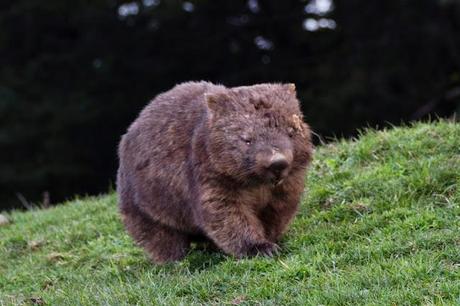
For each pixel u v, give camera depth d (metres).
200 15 44.19
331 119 38.44
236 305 11.97
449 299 11.20
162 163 13.98
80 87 43.00
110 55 43.09
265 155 12.56
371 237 13.69
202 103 13.88
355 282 12.01
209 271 13.31
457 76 39.59
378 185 15.56
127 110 42.72
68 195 41.03
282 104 13.07
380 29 41.19
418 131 17.55
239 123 12.93
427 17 40.19
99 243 16.91
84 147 41.94
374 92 38.78
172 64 43.91
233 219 13.28
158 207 14.20
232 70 44.88
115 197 19.64
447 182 15.10
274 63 43.28
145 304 12.30
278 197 13.52
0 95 41.38
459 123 17.58
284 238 14.32
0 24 43.28
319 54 43.56
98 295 13.00
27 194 40.06
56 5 42.12
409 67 40.31
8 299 14.09
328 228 14.45
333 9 42.88
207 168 13.21
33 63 42.97
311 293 11.88
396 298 11.28
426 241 12.88
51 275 15.74
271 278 12.55
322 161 17.53
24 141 41.16
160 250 14.50
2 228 19.52
